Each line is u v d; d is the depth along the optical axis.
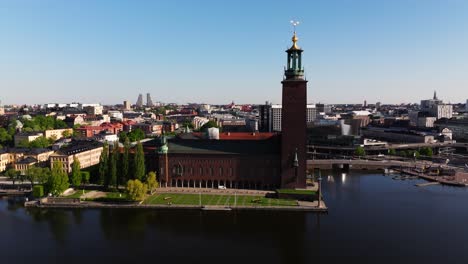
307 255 123.75
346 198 196.50
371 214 167.50
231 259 120.69
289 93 194.62
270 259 120.75
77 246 131.12
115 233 142.50
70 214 165.38
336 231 145.50
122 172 199.88
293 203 177.12
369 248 129.50
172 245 131.50
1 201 188.12
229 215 162.75
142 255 123.69
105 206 173.38
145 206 171.62
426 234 142.88
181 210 169.00
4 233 143.62
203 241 134.88
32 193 194.00
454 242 135.25
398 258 122.06
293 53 194.50
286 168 196.38
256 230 145.62
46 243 133.88
